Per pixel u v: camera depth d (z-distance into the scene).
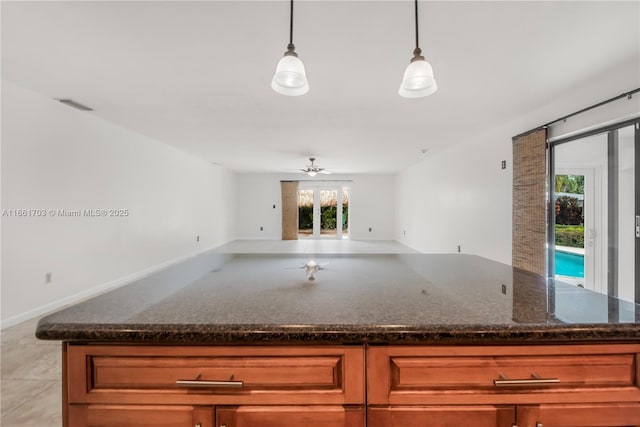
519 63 2.18
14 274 2.67
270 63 2.20
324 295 0.93
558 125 2.89
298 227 8.94
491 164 3.99
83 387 0.71
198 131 4.12
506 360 0.71
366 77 2.40
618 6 1.57
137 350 0.70
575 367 0.71
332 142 4.73
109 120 3.63
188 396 0.71
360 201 8.88
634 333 0.69
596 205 2.66
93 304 0.83
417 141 4.65
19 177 2.71
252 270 1.33
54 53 2.08
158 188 4.86
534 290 1.00
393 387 0.71
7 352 2.18
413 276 1.21
